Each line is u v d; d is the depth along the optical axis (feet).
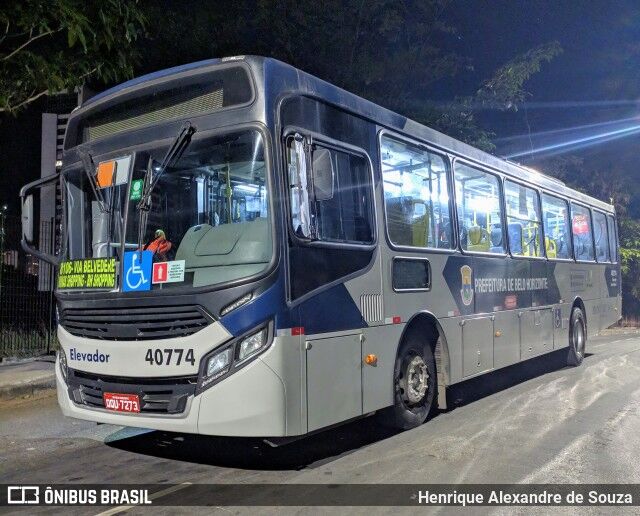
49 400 29.04
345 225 19.45
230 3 41.98
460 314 25.89
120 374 17.51
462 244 26.76
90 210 20.15
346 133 20.06
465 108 52.95
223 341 16.06
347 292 18.88
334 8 42.88
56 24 28.07
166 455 20.29
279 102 17.30
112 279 18.02
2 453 20.75
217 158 17.48
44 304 37.78
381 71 45.85
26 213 21.66
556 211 38.83
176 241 17.61
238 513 15.11
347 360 18.65
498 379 35.53
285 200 16.84
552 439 21.94
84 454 20.57
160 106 18.85
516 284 31.91
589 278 43.91
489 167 30.01
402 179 22.89
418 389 23.21
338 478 17.67
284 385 16.16
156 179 18.15
